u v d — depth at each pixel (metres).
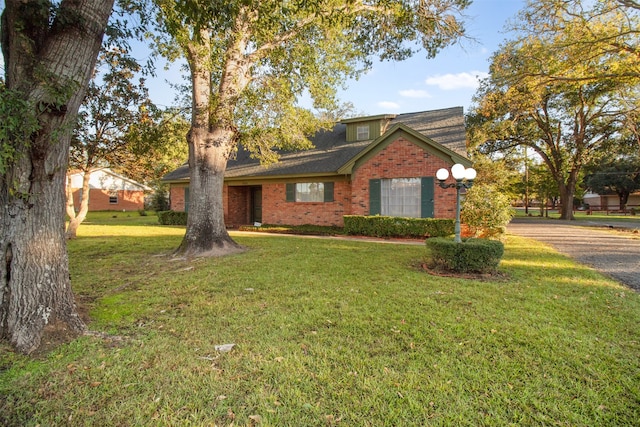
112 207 34.31
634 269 6.73
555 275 6.07
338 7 7.31
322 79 10.94
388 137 12.45
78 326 3.68
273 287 5.30
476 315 4.04
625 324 3.75
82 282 5.78
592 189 41.00
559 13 12.51
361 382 2.66
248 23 7.55
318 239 11.38
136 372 2.83
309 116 11.81
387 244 10.05
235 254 8.34
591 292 4.98
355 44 9.31
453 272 6.29
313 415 2.29
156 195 30.00
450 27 8.09
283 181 15.95
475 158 16.39
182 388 2.60
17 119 2.84
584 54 12.59
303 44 9.23
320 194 14.98
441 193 11.59
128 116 9.87
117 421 2.25
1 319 3.31
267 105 9.42
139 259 7.92
